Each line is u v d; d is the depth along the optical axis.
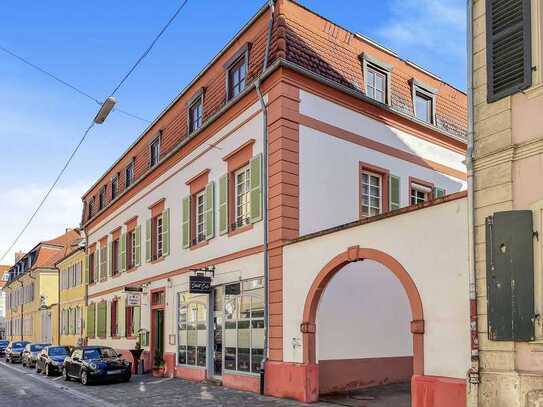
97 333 30.81
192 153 19.97
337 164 15.73
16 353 37.91
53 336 44.69
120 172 28.84
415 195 18.58
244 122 16.45
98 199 32.94
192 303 19.41
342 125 16.06
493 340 8.66
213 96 18.59
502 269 8.65
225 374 16.64
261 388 14.36
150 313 23.09
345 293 14.37
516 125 8.88
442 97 20.16
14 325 63.72
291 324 13.69
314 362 13.15
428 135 18.97
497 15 9.28
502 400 8.46
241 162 16.61
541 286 8.26
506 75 9.05
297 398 13.06
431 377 9.79
